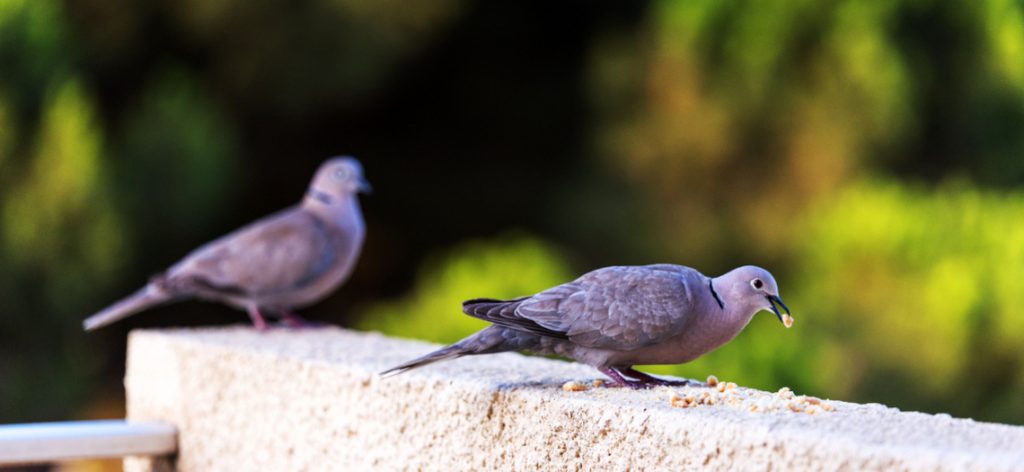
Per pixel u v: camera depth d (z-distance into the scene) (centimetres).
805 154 1611
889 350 1130
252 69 1670
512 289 1248
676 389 464
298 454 561
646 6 1881
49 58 1399
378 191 1972
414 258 1983
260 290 794
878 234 1164
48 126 1387
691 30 1644
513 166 1995
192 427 628
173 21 1634
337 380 536
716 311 471
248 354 589
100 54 1634
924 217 1159
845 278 1180
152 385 666
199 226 1603
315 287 813
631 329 461
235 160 1652
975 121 1600
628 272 472
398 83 1925
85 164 1407
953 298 1112
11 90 1370
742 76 1619
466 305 474
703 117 1644
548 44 2011
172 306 1708
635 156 1691
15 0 1377
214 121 1611
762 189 1642
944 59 1598
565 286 476
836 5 1582
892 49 1574
